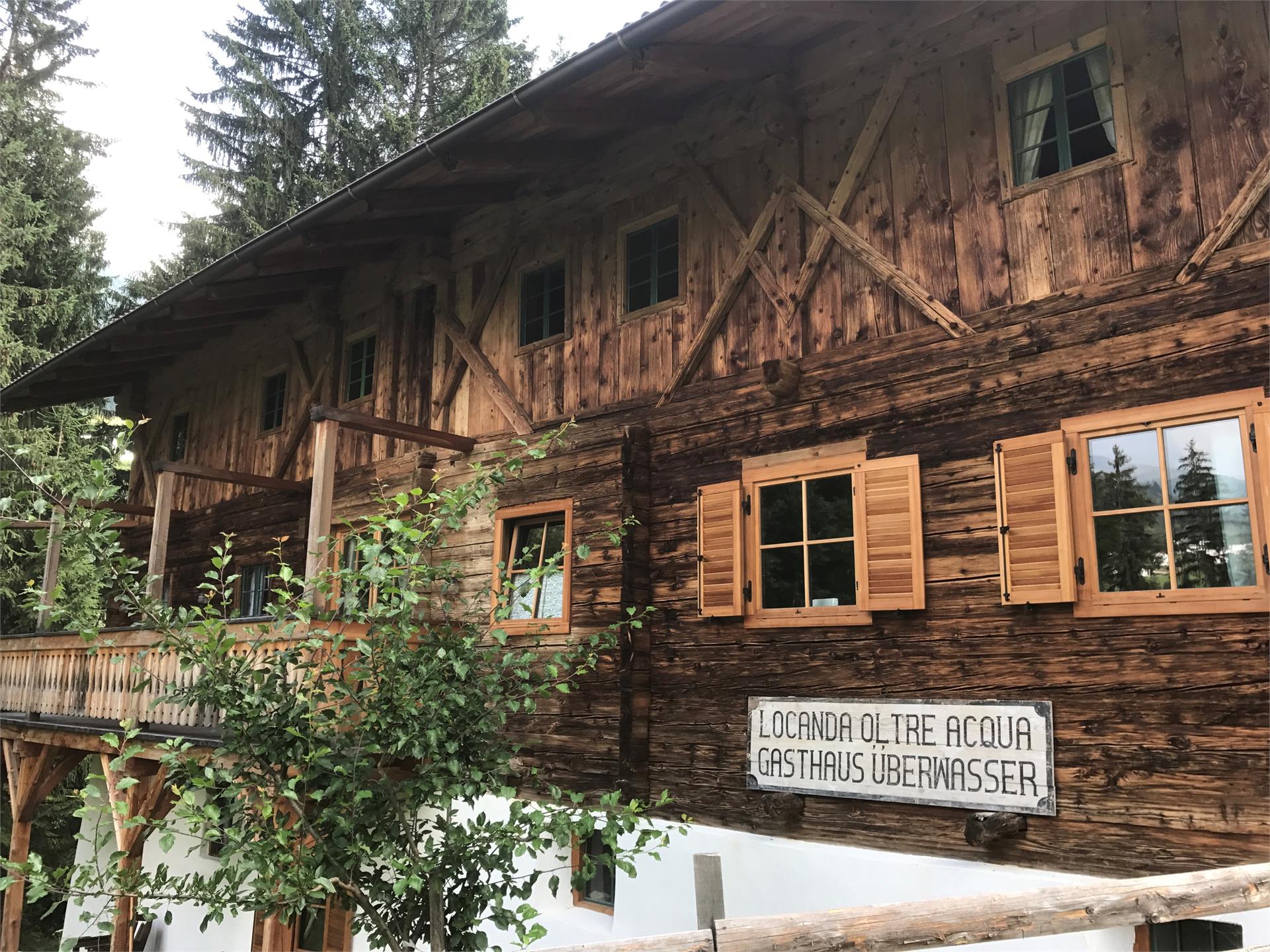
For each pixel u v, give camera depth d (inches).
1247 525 189.5
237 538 469.4
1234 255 198.1
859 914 111.3
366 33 997.2
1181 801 188.2
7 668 409.4
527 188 353.7
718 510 272.5
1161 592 196.1
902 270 249.6
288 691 165.9
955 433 232.5
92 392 572.7
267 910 154.3
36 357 738.8
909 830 224.2
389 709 164.4
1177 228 207.3
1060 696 206.5
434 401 375.2
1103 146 222.8
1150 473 202.4
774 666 255.4
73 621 168.2
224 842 166.2
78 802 601.3
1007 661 215.5
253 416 482.6
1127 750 196.2
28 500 168.6
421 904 164.4
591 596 297.4
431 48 1007.6
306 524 428.8
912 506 234.5
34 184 813.2
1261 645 183.8
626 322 312.2
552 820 165.2
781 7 243.0
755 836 245.9
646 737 278.4
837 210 264.8
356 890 157.6
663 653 281.1
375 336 415.5
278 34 1008.2
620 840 267.7
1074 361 216.2
